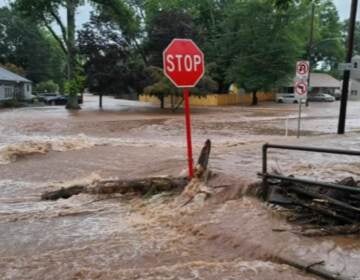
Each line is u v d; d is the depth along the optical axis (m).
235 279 4.18
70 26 44.09
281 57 51.50
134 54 45.47
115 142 16.06
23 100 52.59
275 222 5.46
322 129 21.75
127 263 4.71
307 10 51.06
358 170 8.45
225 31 53.81
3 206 7.43
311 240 4.91
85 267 4.62
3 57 79.19
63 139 17.31
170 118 29.36
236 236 5.22
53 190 8.37
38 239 5.64
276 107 46.53
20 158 12.48
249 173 7.37
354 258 4.47
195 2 57.50
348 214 5.33
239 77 52.22
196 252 4.98
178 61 7.24
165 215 6.39
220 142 15.75
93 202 7.55
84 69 42.47
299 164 9.10
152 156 12.01
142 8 56.97
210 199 6.59
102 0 42.53
